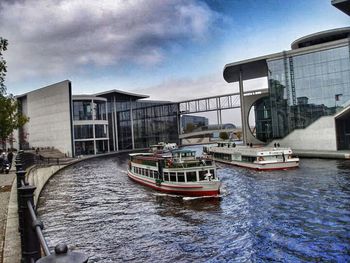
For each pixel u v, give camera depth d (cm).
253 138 9950
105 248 2052
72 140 9862
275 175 4609
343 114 6700
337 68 6925
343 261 1753
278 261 1795
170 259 1861
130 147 13775
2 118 3516
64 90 10000
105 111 13250
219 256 1886
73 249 2047
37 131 11431
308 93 7312
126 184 4625
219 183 3456
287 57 7600
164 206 3125
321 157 6278
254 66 9038
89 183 4828
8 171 3375
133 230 2402
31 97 11744
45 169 4994
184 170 3588
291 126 7575
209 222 2531
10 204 1520
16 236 965
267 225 2378
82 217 2812
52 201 3553
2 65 2081
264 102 9762
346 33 7538
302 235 2142
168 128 15150
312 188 3481
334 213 2545
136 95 13812
